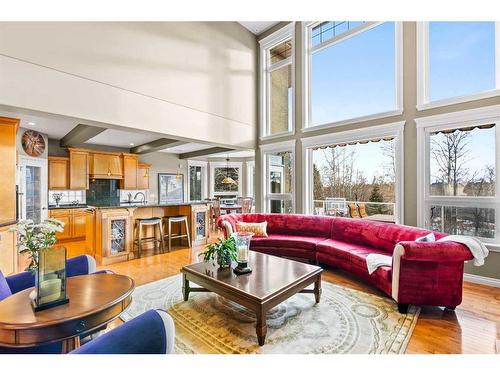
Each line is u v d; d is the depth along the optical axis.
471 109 3.29
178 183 9.25
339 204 4.82
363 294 2.98
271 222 4.79
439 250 2.37
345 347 1.97
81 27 3.34
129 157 7.69
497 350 1.85
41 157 5.73
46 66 3.04
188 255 4.84
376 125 4.16
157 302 2.80
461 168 3.44
